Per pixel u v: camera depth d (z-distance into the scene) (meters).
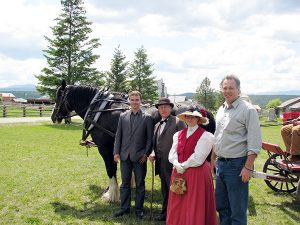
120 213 5.64
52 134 18.64
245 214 4.11
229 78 4.05
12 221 5.39
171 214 4.30
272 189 7.39
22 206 6.12
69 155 11.66
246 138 4.02
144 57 42.69
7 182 7.72
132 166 5.63
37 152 12.14
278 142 17.08
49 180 8.02
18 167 9.44
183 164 4.18
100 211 5.91
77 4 30.30
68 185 7.62
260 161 11.02
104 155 6.43
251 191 7.43
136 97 5.44
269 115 35.50
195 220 4.10
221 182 4.28
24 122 24.72
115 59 38.62
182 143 4.33
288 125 6.70
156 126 5.38
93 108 6.51
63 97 6.98
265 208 6.25
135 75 42.88
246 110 3.97
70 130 21.56
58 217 5.59
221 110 4.25
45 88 30.23
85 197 6.74
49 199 6.55
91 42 30.95
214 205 4.25
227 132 4.07
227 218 4.34
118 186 6.86
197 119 4.33
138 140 5.45
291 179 6.43
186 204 4.18
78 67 29.94
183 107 5.97
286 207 6.34
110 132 6.22
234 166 4.06
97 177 8.43
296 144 6.37
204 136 4.22
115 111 6.29
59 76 30.08
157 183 8.06
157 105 5.23
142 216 5.56
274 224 5.46
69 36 30.53
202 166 4.24
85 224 5.30
